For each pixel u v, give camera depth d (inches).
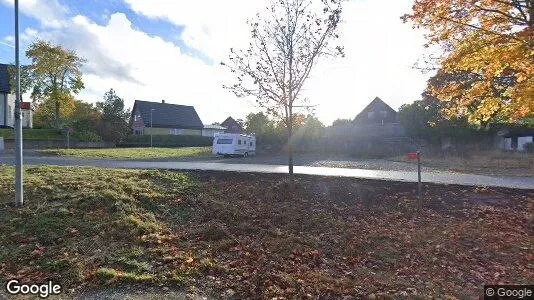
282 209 362.6
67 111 1739.7
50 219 290.7
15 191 320.8
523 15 331.0
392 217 367.6
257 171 507.5
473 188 447.5
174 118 2596.0
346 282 226.7
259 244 280.8
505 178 574.2
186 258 246.5
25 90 1604.3
